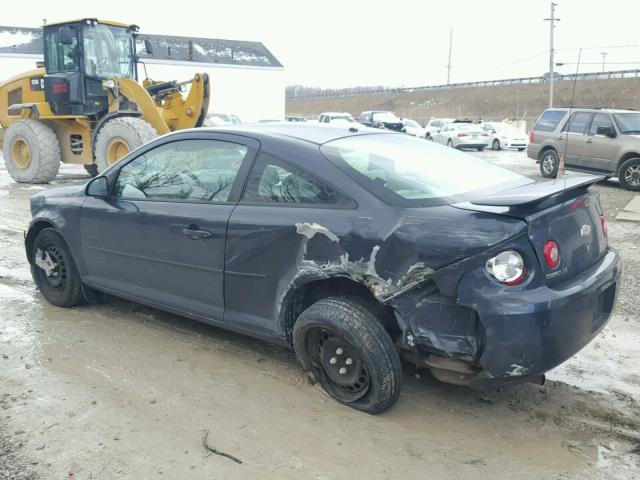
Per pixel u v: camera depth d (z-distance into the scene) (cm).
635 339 462
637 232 874
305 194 358
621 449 315
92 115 1293
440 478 289
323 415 344
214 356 419
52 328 464
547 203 313
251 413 345
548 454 310
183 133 431
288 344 375
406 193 340
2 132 1454
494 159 2233
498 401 363
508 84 7931
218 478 286
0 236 779
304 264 346
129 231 438
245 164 389
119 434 321
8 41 4291
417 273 308
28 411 341
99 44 1287
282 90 4956
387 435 325
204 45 4903
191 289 410
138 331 461
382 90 10694
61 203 487
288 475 289
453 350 309
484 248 294
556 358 301
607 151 1377
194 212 401
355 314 332
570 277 316
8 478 283
